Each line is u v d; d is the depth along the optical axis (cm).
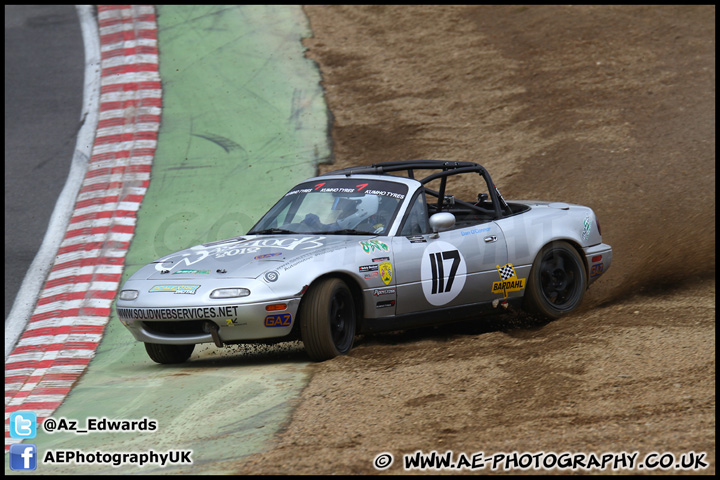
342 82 6078
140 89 6022
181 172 4838
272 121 5484
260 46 6762
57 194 4641
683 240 3491
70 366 2745
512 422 1677
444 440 1609
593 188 4266
